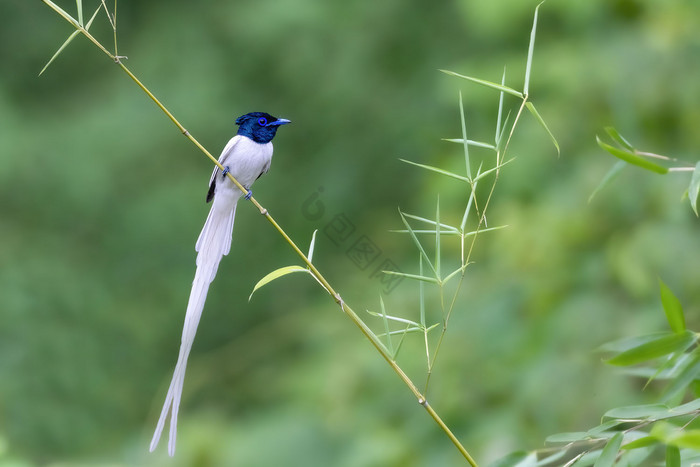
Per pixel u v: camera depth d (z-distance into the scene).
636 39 9.40
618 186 8.76
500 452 7.75
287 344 13.41
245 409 12.78
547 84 10.02
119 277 15.93
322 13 15.91
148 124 16.30
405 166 15.29
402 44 15.75
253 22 15.98
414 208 13.81
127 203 16.28
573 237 8.79
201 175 16.27
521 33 10.80
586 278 8.60
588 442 4.64
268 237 16.25
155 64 16.98
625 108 9.09
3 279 14.54
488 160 10.02
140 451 11.16
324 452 9.25
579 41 10.11
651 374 5.04
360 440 8.77
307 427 9.53
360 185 15.59
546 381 7.95
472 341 8.95
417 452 8.46
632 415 4.23
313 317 12.64
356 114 16.00
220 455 9.77
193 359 15.91
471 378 8.70
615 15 9.94
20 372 13.75
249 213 16.28
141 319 15.47
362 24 15.88
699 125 8.76
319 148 16.48
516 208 9.18
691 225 8.41
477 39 14.50
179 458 9.88
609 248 8.46
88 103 17.22
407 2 15.75
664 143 9.02
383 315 4.78
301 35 15.88
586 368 7.89
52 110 17.44
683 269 8.02
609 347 4.71
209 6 17.28
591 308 8.25
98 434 13.94
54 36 17.97
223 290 16.38
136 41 17.75
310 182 16.09
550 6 10.34
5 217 15.75
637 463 4.21
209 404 13.03
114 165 16.22
